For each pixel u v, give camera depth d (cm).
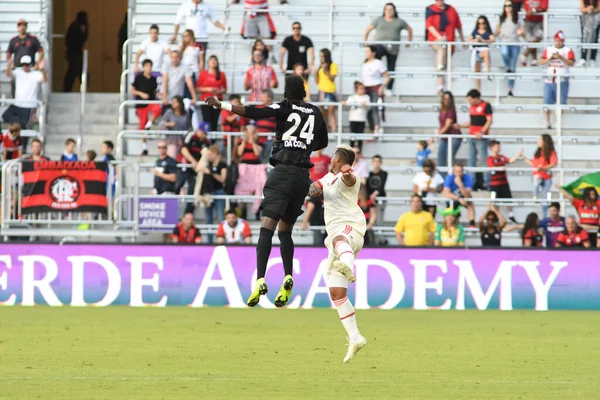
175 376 2952
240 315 5591
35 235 6512
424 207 7050
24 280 6278
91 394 2558
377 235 7181
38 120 8131
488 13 8800
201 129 7300
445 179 7175
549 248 6269
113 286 6269
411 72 7988
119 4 10381
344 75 8288
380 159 7200
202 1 8188
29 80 8019
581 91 8406
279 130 3341
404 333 4581
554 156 7381
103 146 7281
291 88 3338
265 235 3300
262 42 7775
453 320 5378
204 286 6266
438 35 8269
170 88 7606
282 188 3312
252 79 7750
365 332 4619
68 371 3064
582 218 6769
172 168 7100
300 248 6241
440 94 8288
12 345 3888
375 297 6253
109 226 6638
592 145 8006
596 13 8456
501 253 6269
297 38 8012
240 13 8656
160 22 8756
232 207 7125
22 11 8850
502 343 4128
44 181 6438
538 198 7419
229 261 6266
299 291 6228
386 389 2706
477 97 7531
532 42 8519
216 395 2559
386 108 8150
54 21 10256
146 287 6269
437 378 2964
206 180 6931
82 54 9419
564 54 8081
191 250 6272
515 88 8394
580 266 6262
